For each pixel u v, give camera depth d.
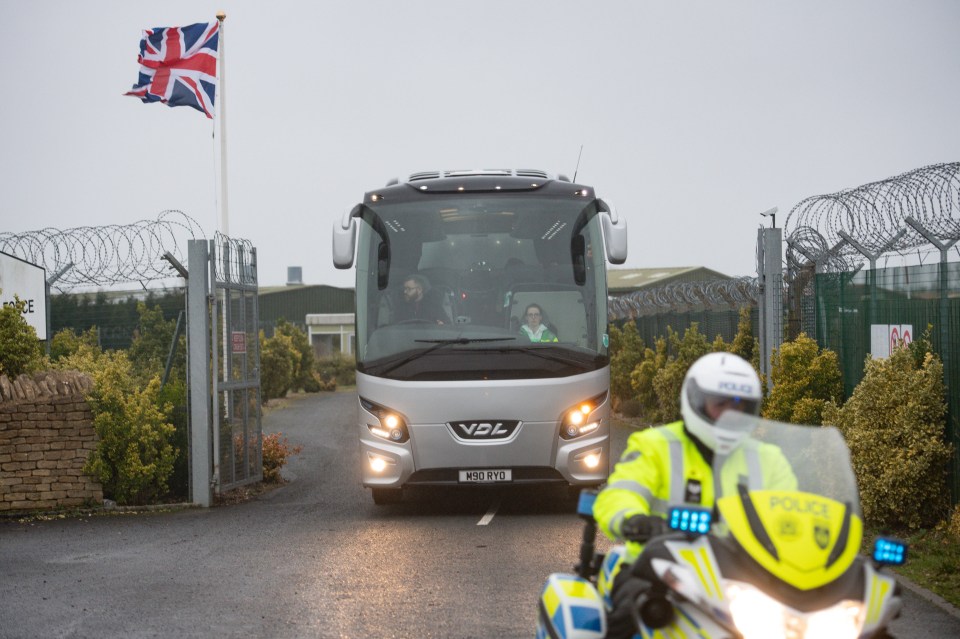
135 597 13.91
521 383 20.16
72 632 12.09
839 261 22.25
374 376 20.44
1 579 15.36
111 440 22.67
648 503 7.45
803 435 7.11
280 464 28.05
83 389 23.03
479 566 15.55
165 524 20.91
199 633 11.92
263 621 12.43
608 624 7.08
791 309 24.53
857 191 19.58
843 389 21.42
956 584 13.51
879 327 19.55
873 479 16.72
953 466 16.48
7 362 22.77
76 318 26.02
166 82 35.34
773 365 22.97
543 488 25.45
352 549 17.28
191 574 15.45
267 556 16.83
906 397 16.72
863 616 6.07
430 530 19.23
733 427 6.91
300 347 75.50
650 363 39.56
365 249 21.12
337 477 29.02
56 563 16.64
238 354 25.44
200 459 23.55
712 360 7.17
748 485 6.82
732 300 31.98
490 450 20.12
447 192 21.12
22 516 22.22
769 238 25.34
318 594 13.84
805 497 6.44
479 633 11.70
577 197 21.27
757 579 6.10
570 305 20.62
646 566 6.75
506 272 20.70
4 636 11.98
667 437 7.45
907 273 18.22
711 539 6.45
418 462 20.23
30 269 25.27
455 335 20.34
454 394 20.12
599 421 20.48
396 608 12.95
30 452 22.50
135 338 25.27
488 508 22.23
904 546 6.50
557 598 7.52
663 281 91.94
